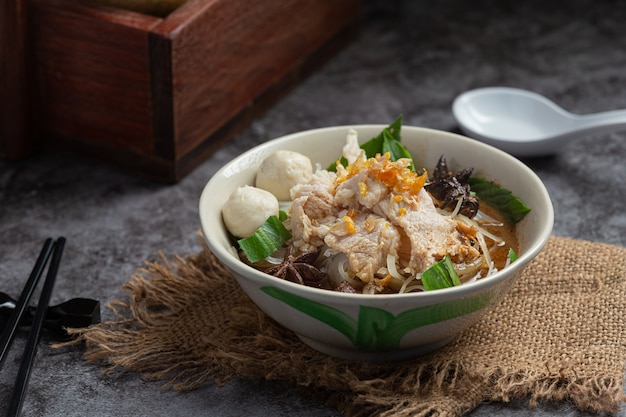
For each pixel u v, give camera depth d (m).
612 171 0.96
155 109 0.92
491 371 0.74
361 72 1.11
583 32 1.17
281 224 0.77
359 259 0.73
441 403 0.72
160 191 0.94
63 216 0.91
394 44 1.16
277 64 1.04
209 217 0.76
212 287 0.81
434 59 1.13
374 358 0.75
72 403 0.74
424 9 1.23
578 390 0.73
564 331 0.77
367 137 0.83
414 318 0.71
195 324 0.79
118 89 0.93
